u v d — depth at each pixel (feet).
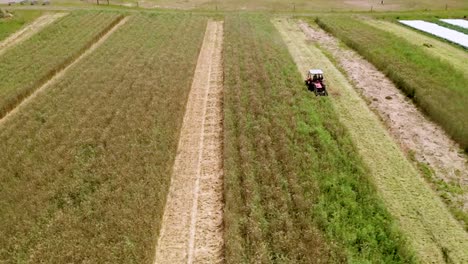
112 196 56.34
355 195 58.34
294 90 92.89
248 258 47.50
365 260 47.14
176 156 70.44
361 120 82.48
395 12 179.83
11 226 51.06
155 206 54.75
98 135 73.46
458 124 76.43
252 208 54.75
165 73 101.65
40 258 46.19
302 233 50.75
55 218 53.06
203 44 131.34
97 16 154.92
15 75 101.65
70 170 62.80
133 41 127.44
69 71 104.47
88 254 46.75
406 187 62.03
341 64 114.73
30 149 69.72
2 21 148.46
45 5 178.81
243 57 114.01
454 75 100.42
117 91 90.89
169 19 155.02
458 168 67.36
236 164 65.57
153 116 79.92
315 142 71.31
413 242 51.65
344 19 161.79
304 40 137.39
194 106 89.10
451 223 55.01
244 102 86.58
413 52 117.91
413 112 86.53
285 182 60.08
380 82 102.22
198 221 55.72
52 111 82.89
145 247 48.52
